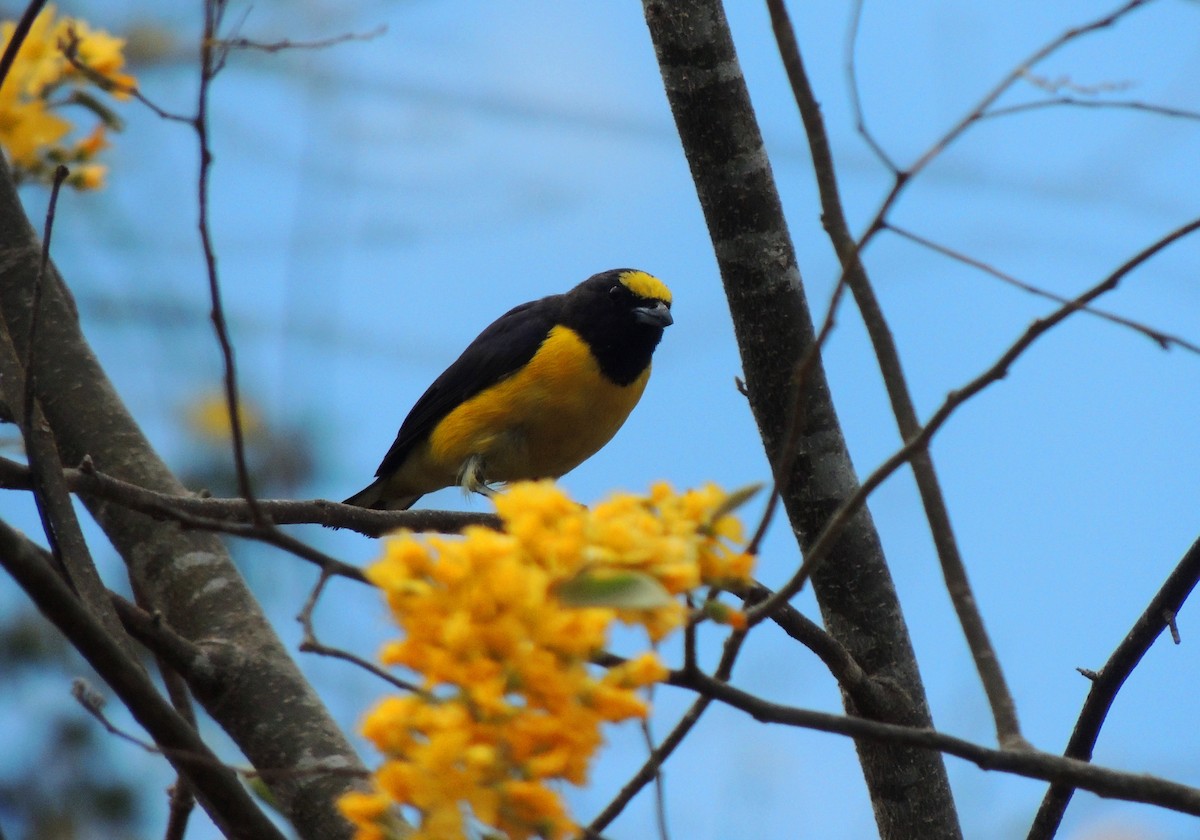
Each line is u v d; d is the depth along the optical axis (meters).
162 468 9.51
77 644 5.72
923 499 8.02
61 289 10.28
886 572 9.56
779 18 7.25
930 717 9.45
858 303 8.23
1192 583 7.57
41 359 9.73
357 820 4.71
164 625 8.12
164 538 9.09
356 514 8.61
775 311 9.52
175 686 8.77
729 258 9.59
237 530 5.86
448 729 4.56
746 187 9.52
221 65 8.27
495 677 4.59
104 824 12.00
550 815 4.56
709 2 9.58
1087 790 5.87
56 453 7.28
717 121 9.54
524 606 4.62
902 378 8.18
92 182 9.88
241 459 5.79
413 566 4.71
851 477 9.59
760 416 9.68
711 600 5.21
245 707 8.20
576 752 4.60
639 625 4.75
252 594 8.95
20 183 9.82
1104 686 7.84
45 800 11.95
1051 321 5.72
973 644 7.64
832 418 9.59
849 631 9.47
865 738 5.80
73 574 7.13
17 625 12.50
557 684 4.58
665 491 5.11
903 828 9.24
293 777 7.54
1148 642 7.68
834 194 7.54
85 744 12.23
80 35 9.63
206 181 5.83
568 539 4.74
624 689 4.73
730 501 5.03
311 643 5.36
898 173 6.04
